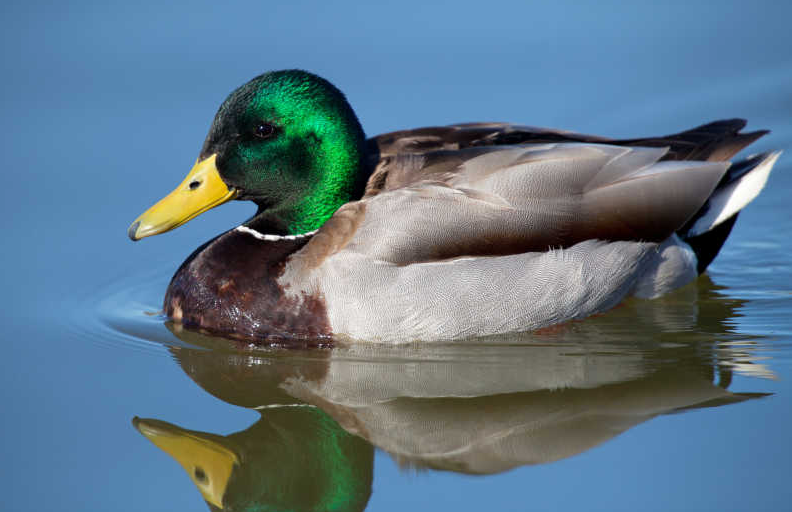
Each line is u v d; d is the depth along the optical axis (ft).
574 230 37.81
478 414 34.94
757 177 42.34
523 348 38.40
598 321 40.14
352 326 37.27
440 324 37.37
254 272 38.65
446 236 36.83
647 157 38.99
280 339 38.22
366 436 33.76
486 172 37.29
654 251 40.06
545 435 33.45
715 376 36.73
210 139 38.27
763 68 55.57
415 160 38.52
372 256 36.73
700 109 53.98
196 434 33.96
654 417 34.09
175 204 38.19
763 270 45.06
